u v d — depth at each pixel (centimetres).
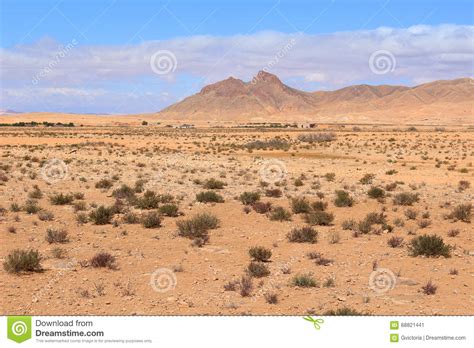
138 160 5375
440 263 1554
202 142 8869
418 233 1998
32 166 4609
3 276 1341
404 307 1148
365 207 2606
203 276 1382
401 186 3441
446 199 2881
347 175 4088
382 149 6781
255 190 3184
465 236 1964
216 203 2680
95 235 1884
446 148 7069
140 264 1498
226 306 1136
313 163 5094
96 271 1412
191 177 3856
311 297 1211
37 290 1236
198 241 1748
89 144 7806
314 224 2155
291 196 2922
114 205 2405
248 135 11388
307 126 19388
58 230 1805
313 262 1544
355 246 1766
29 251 1470
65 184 3388
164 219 2231
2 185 3250
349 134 10875
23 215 2252
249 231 2011
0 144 7975
